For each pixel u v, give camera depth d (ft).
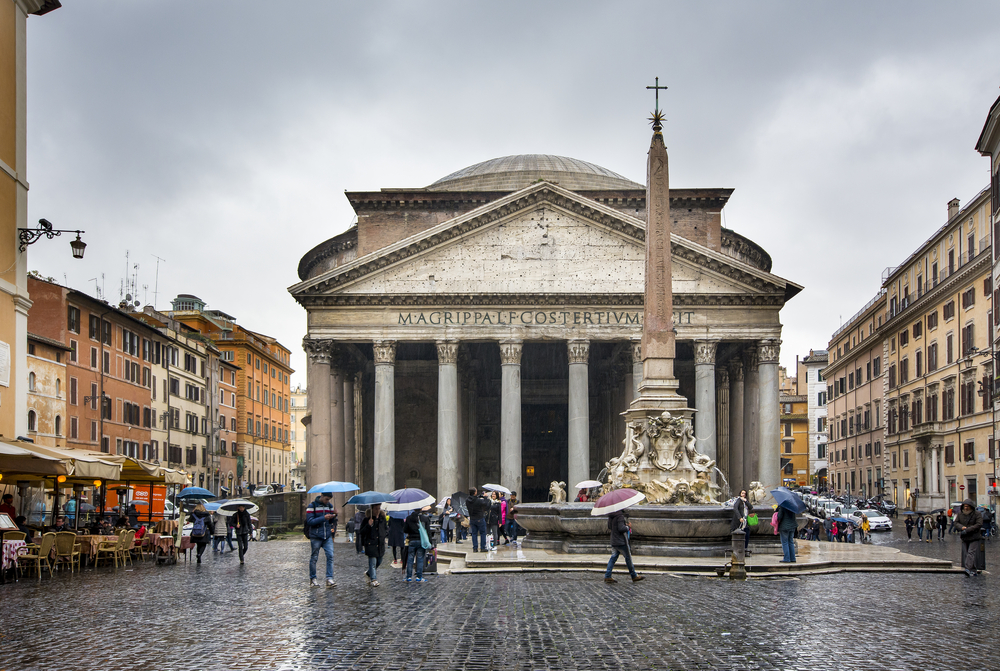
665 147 80.02
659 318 79.05
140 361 208.95
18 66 81.82
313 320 157.69
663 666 33.17
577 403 155.63
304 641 38.63
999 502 165.58
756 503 86.94
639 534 75.00
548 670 32.58
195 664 34.14
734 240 199.52
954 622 43.09
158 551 84.53
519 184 216.74
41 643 38.78
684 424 78.23
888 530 167.32
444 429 155.63
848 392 289.53
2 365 78.02
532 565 69.26
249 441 304.30
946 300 199.41
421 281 158.40
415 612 47.03
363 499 60.90
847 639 38.37
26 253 82.38
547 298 156.56
